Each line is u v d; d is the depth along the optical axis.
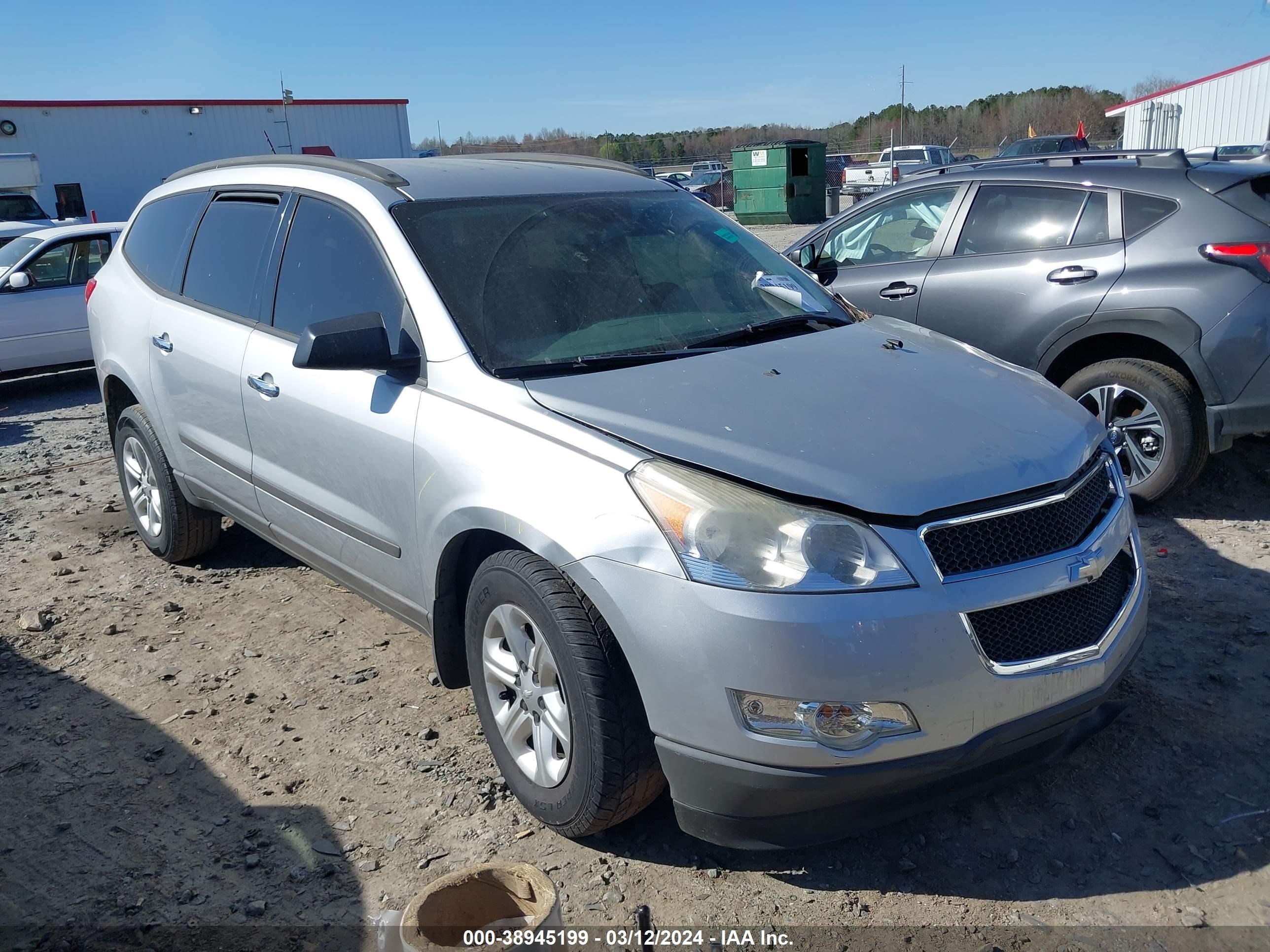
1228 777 3.18
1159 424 5.24
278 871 2.92
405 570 3.44
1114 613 2.89
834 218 6.86
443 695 3.87
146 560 5.42
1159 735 3.40
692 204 4.31
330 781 3.34
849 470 2.63
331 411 3.61
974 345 5.88
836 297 4.20
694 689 2.52
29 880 2.91
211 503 4.71
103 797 3.30
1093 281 5.35
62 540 5.79
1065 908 2.69
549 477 2.82
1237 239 4.98
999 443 2.83
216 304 4.45
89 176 28.86
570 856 2.94
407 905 2.52
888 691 2.46
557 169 4.28
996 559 2.62
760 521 2.53
